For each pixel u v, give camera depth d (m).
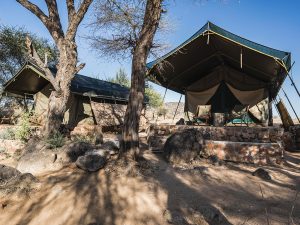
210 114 12.33
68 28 9.64
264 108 12.48
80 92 13.69
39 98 14.87
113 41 11.27
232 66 13.24
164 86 13.70
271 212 4.12
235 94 13.13
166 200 4.57
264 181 5.65
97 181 5.28
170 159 7.07
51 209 4.20
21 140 8.81
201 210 4.07
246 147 7.43
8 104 19.73
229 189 5.15
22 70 13.09
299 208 4.23
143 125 16.66
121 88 18.64
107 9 10.83
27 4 9.51
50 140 7.47
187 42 10.16
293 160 8.23
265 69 10.88
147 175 5.80
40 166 6.25
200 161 7.16
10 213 4.11
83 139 9.32
